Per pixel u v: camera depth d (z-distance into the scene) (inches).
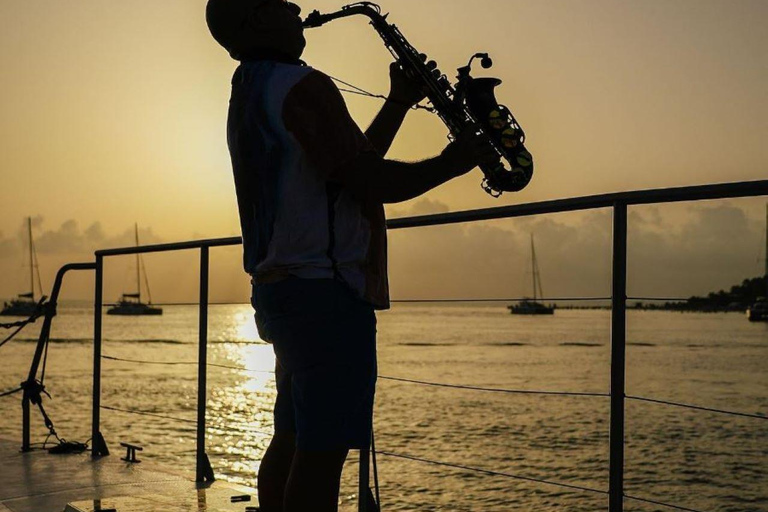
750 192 76.0
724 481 665.0
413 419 1010.7
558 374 1819.6
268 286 70.9
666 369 1940.2
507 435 882.8
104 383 1393.9
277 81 68.5
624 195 87.3
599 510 520.1
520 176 74.7
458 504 518.0
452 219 107.8
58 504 132.5
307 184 68.4
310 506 69.8
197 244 156.6
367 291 69.8
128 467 164.2
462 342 3031.5
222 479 155.0
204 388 154.0
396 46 78.9
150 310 5191.9
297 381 70.5
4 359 1910.7
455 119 76.7
